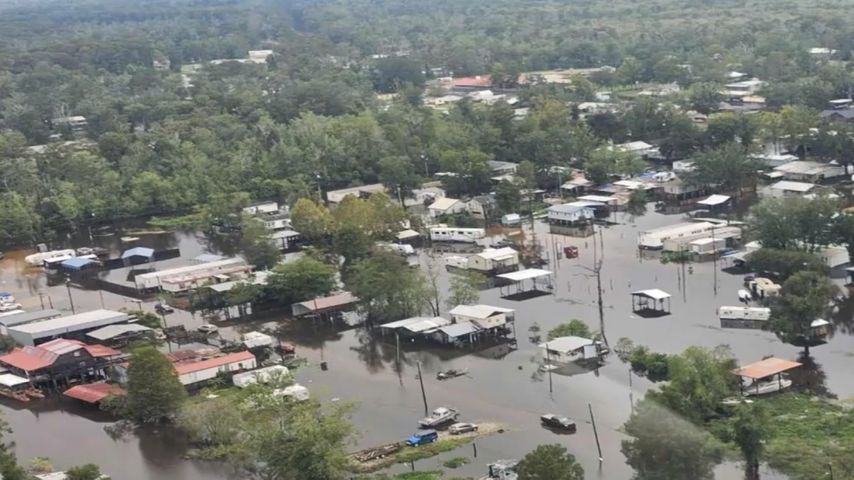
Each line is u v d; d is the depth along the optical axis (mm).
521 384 104125
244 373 110625
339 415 89500
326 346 121188
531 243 162625
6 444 99125
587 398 99000
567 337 111750
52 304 148750
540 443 89375
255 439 84312
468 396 102125
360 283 129125
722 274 136750
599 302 124750
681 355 99812
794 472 78562
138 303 146625
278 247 165375
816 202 137375
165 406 101312
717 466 80812
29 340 124750
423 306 126750
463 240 167125
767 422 83812
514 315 125500
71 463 93750
